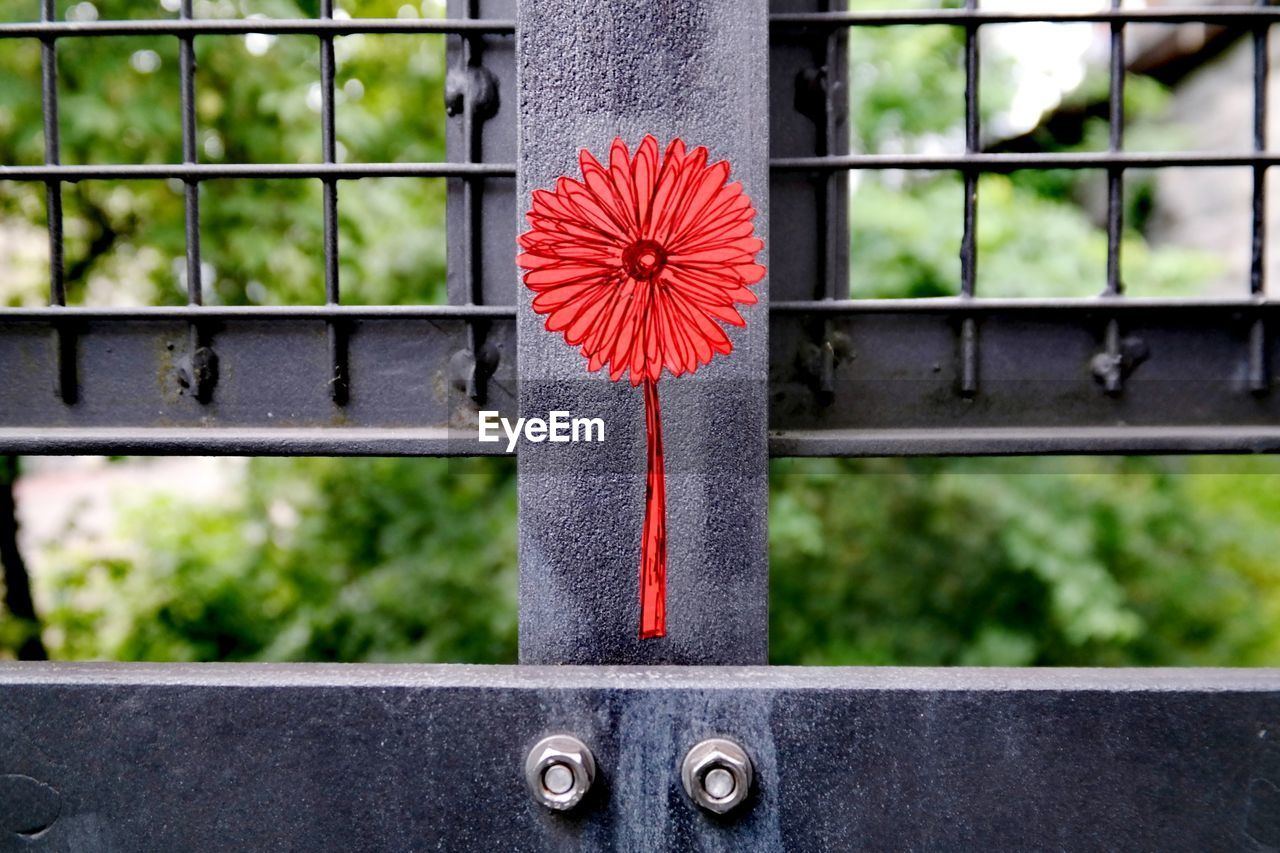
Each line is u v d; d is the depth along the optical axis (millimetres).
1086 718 540
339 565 1365
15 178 579
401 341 585
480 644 1328
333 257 579
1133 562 1397
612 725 542
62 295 583
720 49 552
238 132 1168
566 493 556
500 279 581
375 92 1367
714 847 542
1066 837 541
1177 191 1628
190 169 578
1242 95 1501
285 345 588
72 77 1026
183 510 1363
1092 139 1432
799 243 585
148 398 589
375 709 543
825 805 542
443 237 1382
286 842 546
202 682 545
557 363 555
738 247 553
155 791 547
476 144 578
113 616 1253
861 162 571
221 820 546
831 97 581
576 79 552
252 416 588
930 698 540
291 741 544
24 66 1007
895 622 1424
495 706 542
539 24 552
